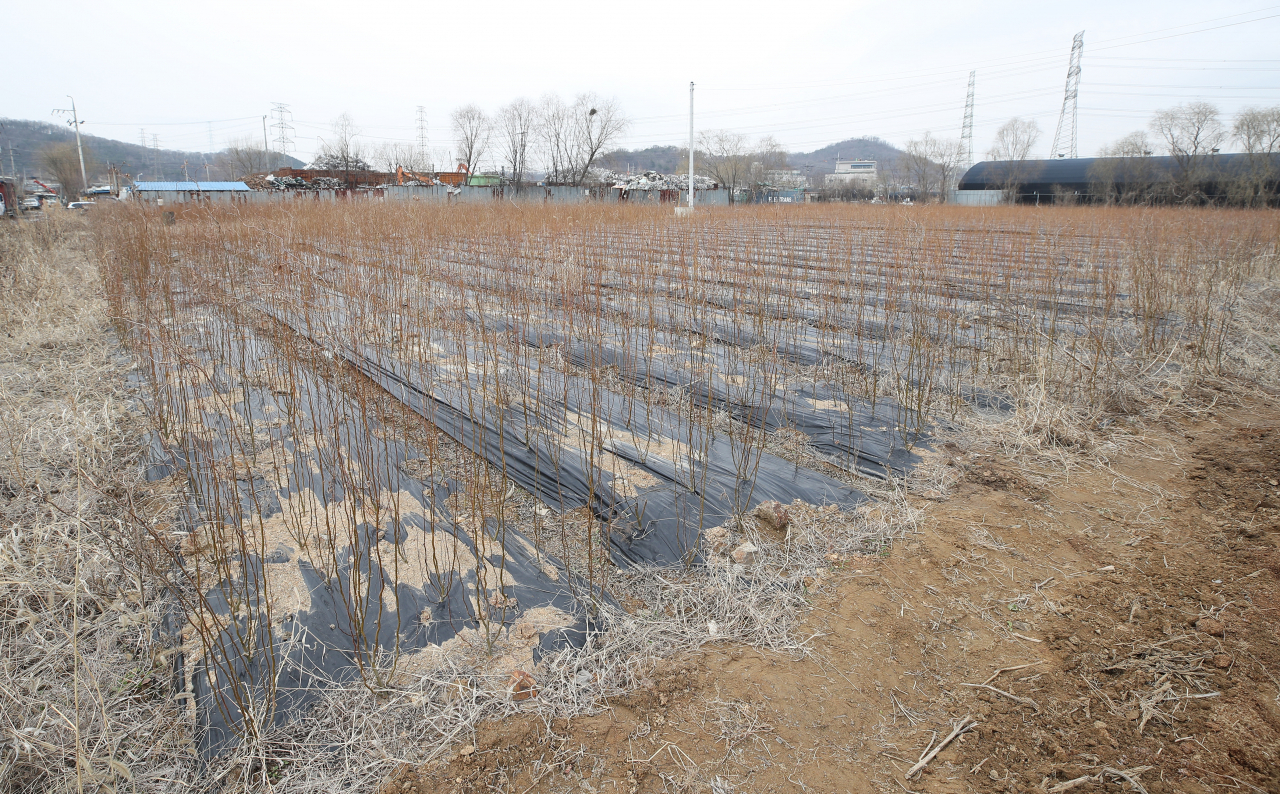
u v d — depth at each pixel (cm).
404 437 525
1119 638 315
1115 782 243
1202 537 393
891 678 298
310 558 378
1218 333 775
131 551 348
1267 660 291
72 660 299
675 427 565
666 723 274
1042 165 4619
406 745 263
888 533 409
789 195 7144
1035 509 438
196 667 299
